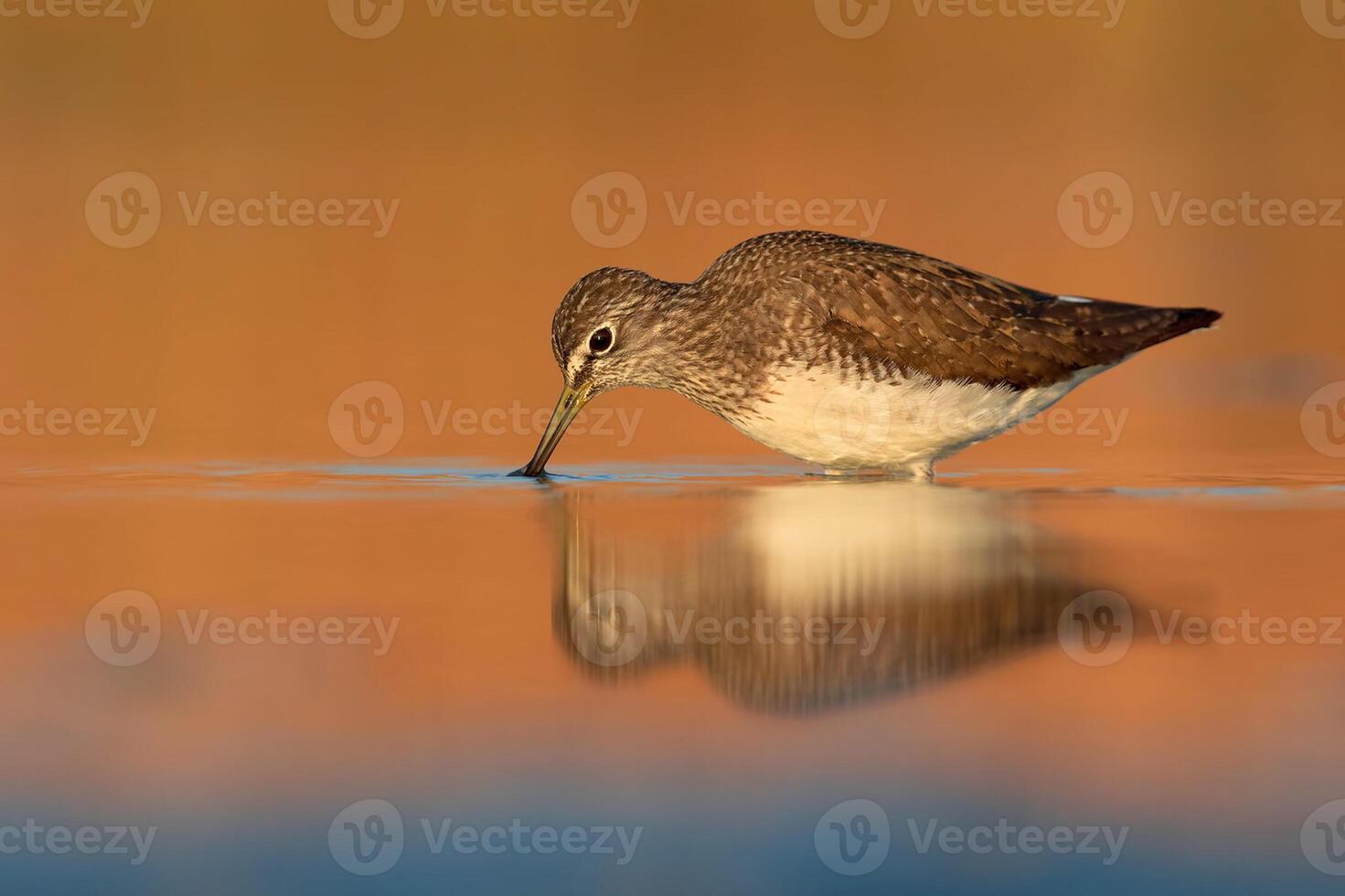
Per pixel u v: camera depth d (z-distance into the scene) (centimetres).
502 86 3044
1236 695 772
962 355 1394
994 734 718
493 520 1246
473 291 2448
